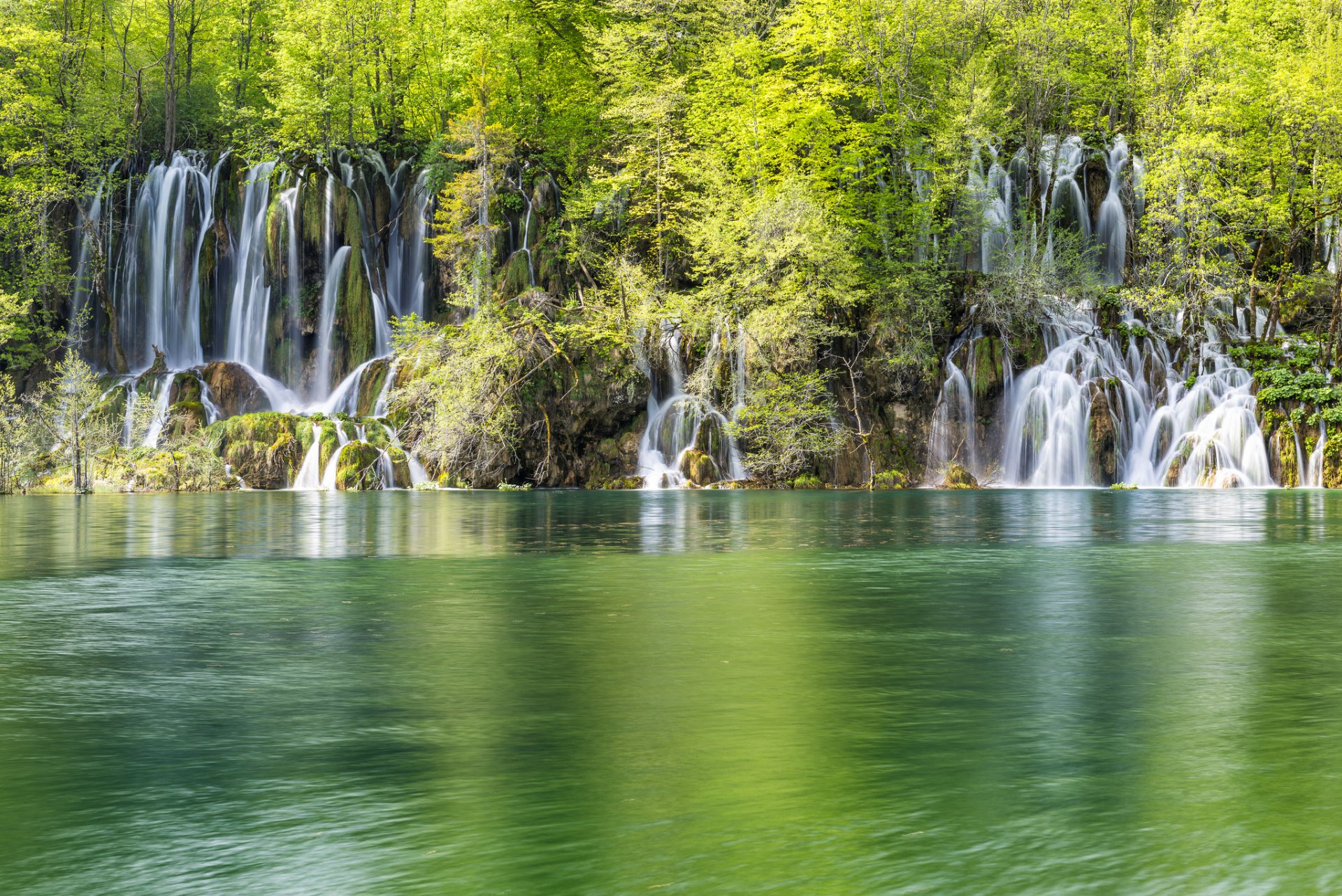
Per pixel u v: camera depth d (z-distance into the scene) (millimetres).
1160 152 59719
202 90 73125
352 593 13500
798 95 57625
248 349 58750
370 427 51062
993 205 61500
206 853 4555
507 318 54125
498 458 51000
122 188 61781
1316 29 61250
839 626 10734
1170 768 5695
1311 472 49156
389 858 4477
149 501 38375
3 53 65875
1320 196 58781
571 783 5469
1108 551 19031
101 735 6492
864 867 4348
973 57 61875
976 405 53531
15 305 55875
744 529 24609
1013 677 8195
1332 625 10773
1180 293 57250
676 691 7676
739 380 52500
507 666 8633
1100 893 4090
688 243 58031
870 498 40906
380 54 68875
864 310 54938
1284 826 4801
